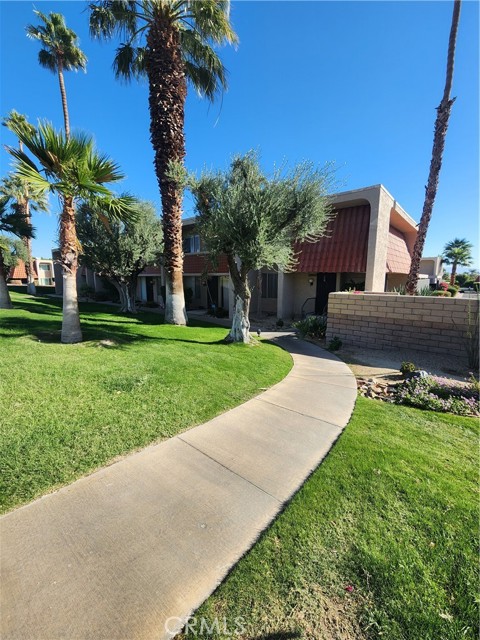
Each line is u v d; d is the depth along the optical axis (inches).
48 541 78.5
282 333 458.0
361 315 355.9
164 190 415.2
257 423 152.2
